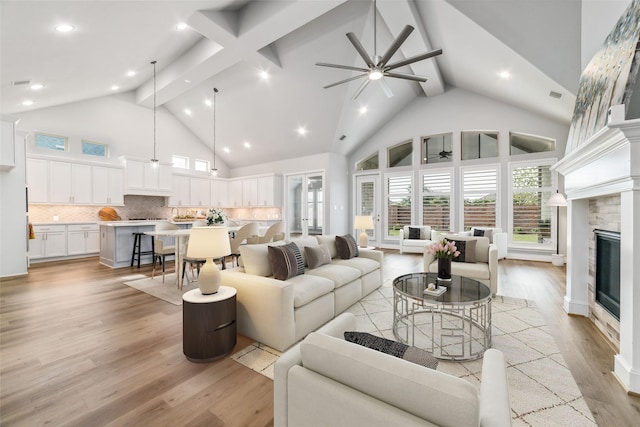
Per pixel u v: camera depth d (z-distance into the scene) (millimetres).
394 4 3807
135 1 2973
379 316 2936
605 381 1841
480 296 2277
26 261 4629
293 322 2307
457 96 6801
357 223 5059
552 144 6016
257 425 1481
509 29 3795
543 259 5918
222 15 3848
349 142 7676
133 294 3689
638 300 1734
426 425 773
